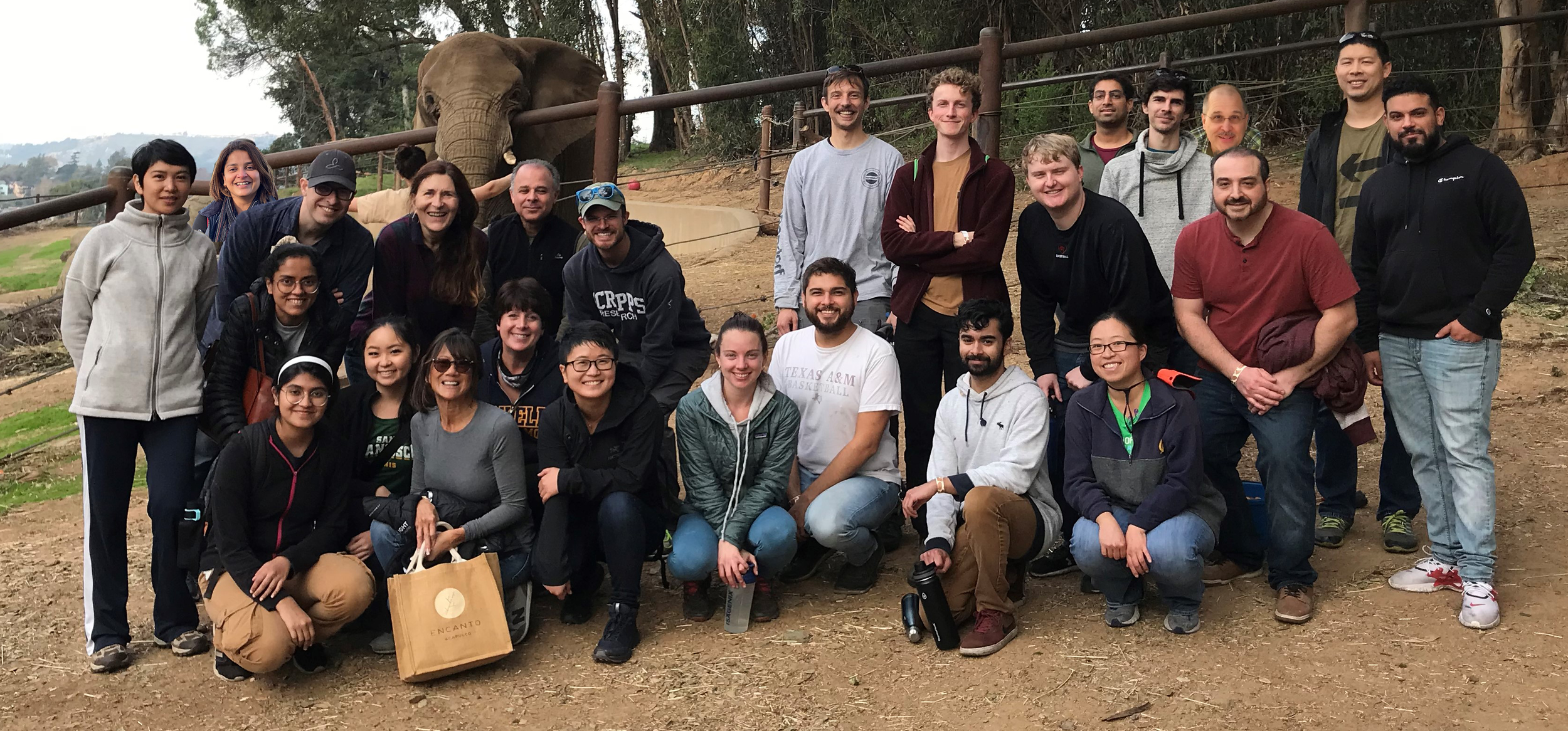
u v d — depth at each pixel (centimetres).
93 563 407
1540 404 596
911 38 2005
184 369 408
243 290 451
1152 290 421
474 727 354
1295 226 383
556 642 414
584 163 948
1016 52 604
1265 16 615
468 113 785
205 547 399
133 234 402
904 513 459
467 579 384
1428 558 408
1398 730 317
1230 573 427
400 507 404
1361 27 616
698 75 2539
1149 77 464
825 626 414
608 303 473
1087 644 386
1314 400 393
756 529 417
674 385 475
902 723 342
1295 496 388
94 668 403
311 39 2866
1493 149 1309
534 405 432
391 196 722
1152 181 465
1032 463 404
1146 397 390
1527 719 317
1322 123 457
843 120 487
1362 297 416
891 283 497
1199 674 357
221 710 374
